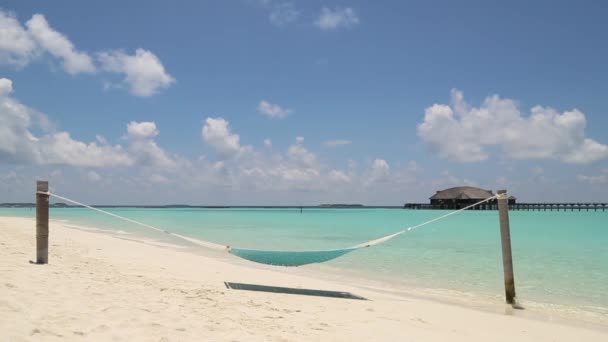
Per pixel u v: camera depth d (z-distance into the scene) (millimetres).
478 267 14516
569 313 8336
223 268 12250
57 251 12195
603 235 30312
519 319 7586
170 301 6340
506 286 9055
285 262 9859
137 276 8922
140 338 4402
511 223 51406
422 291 10367
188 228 38594
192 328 4957
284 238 27656
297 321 5977
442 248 20766
